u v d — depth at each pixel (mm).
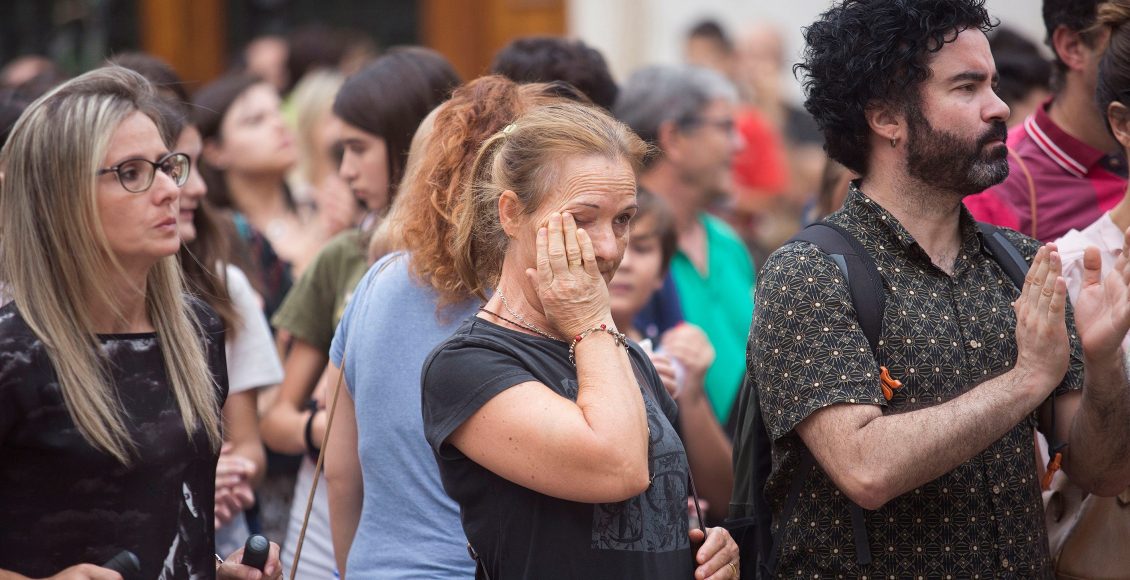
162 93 8164
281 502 9672
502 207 5418
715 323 10617
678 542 5418
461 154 6051
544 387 5180
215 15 21125
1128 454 5969
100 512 5359
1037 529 6000
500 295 5504
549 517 5188
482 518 5262
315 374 8805
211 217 8344
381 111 8375
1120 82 6781
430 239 6145
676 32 18938
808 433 5629
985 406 5449
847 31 6000
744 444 6461
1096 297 5773
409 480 6137
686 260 10641
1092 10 7641
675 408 6043
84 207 5414
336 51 17500
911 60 5812
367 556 6172
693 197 10703
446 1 20094
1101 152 7969
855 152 6145
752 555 6305
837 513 5797
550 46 8773
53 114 5500
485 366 5199
